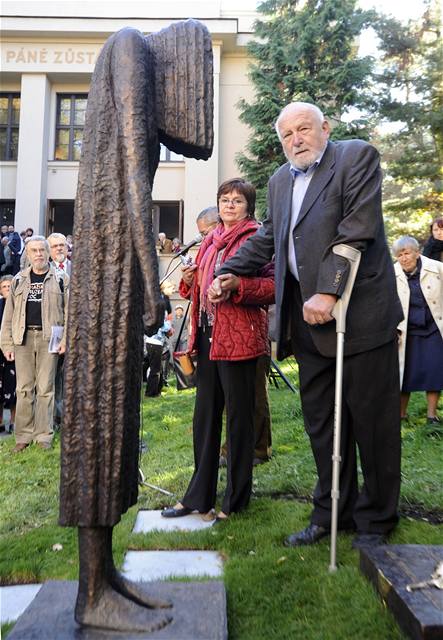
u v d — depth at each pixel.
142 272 1.60
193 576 2.20
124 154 1.61
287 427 4.98
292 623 1.84
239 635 1.79
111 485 1.62
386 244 2.60
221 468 3.84
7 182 17.67
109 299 1.63
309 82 14.91
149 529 2.81
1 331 5.14
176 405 6.75
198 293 3.23
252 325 2.94
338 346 2.33
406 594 1.75
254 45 15.68
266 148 15.29
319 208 2.51
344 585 2.05
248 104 15.87
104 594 1.64
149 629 1.57
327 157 2.56
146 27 17.11
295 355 2.78
